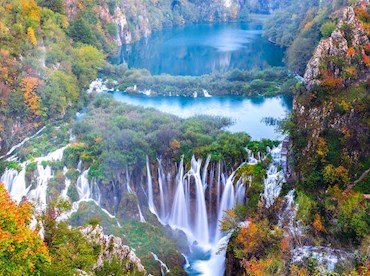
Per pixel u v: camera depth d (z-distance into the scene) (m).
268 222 65.69
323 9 147.38
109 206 82.50
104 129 94.94
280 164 80.25
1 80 104.38
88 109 114.12
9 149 99.44
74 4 183.12
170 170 86.75
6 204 37.66
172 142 87.50
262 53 194.25
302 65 137.62
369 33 85.88
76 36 161.12
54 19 147.25
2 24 115.06
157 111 110.06
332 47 83.56
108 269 49.25
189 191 85.38
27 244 36.38
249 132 98.69
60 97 109.69
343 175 68.62
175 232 80.31
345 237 58.81
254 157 84.75
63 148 94.62
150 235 76.62
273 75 141.12
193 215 85.06
